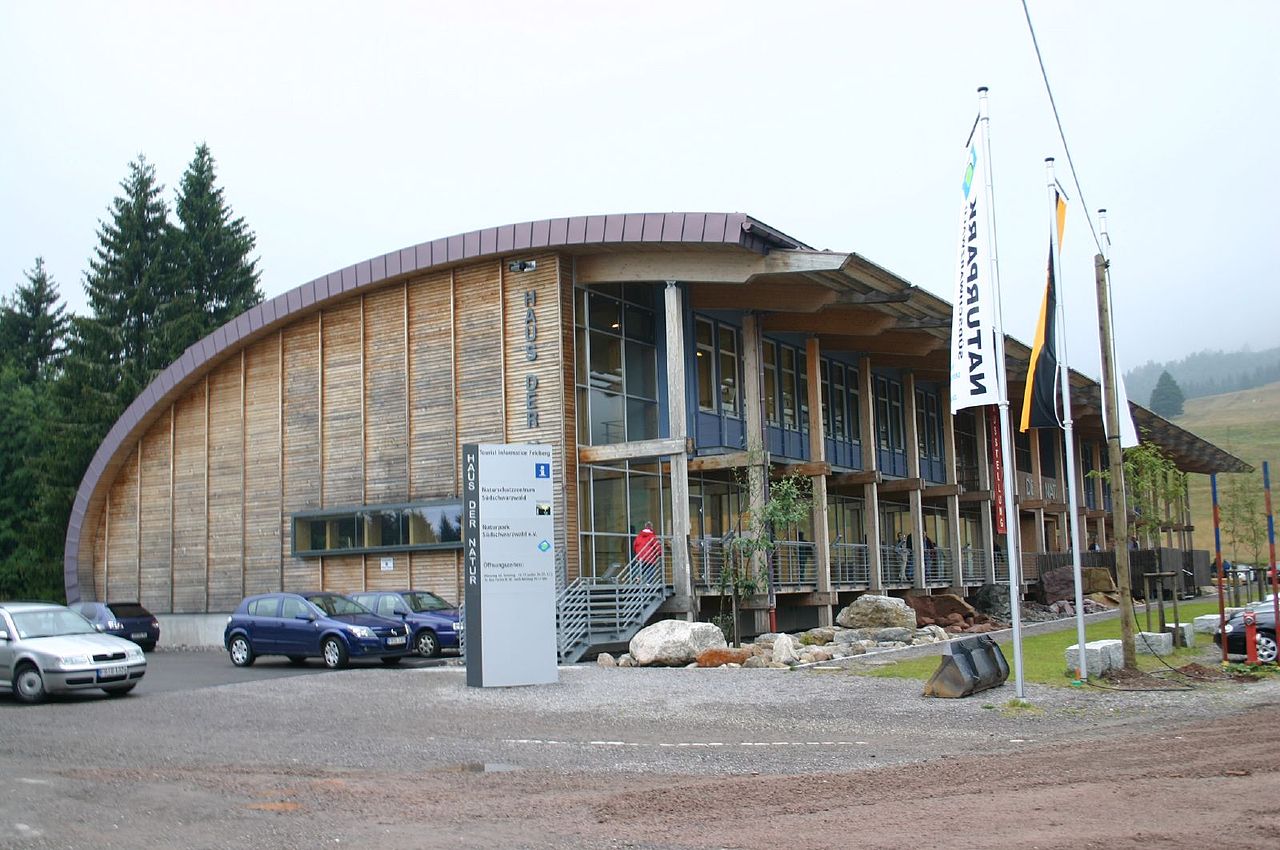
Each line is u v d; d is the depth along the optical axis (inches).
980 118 615.8
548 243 1066.7
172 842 309.9
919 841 279.6
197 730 567.8
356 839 308.8
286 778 416.2
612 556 1086.4
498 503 748.6
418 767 441.4
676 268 1058.7
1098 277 738.2
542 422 1070.4
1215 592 2149.4
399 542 1164.5
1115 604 1619.1
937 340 1352.1
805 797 350.0
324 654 944.3
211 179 2559.1
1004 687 660.1
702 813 331.3
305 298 1245.1
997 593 1535.4
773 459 1195.3
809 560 1279.5
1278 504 2212.1
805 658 839.1
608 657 869.8
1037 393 668.1
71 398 2185.0
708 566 1081.4
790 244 1048.2
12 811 354.9
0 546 2143.2
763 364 1286.9
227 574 1322.6
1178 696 607.2
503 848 293.6
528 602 747.4
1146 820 290.8
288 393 1288.1
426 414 1162.0
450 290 1154.7
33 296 2827.3
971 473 1862.7
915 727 530.3
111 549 1439.5
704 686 703.1
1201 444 2175.2
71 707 684.1
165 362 2298.2
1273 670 712.4
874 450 1455.5
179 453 1386.6
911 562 1493.6
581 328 1099.3
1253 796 315.3
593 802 355.3
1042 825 290.8
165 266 2460.6
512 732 540.7
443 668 881.5
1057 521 2079.2
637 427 1154.7
